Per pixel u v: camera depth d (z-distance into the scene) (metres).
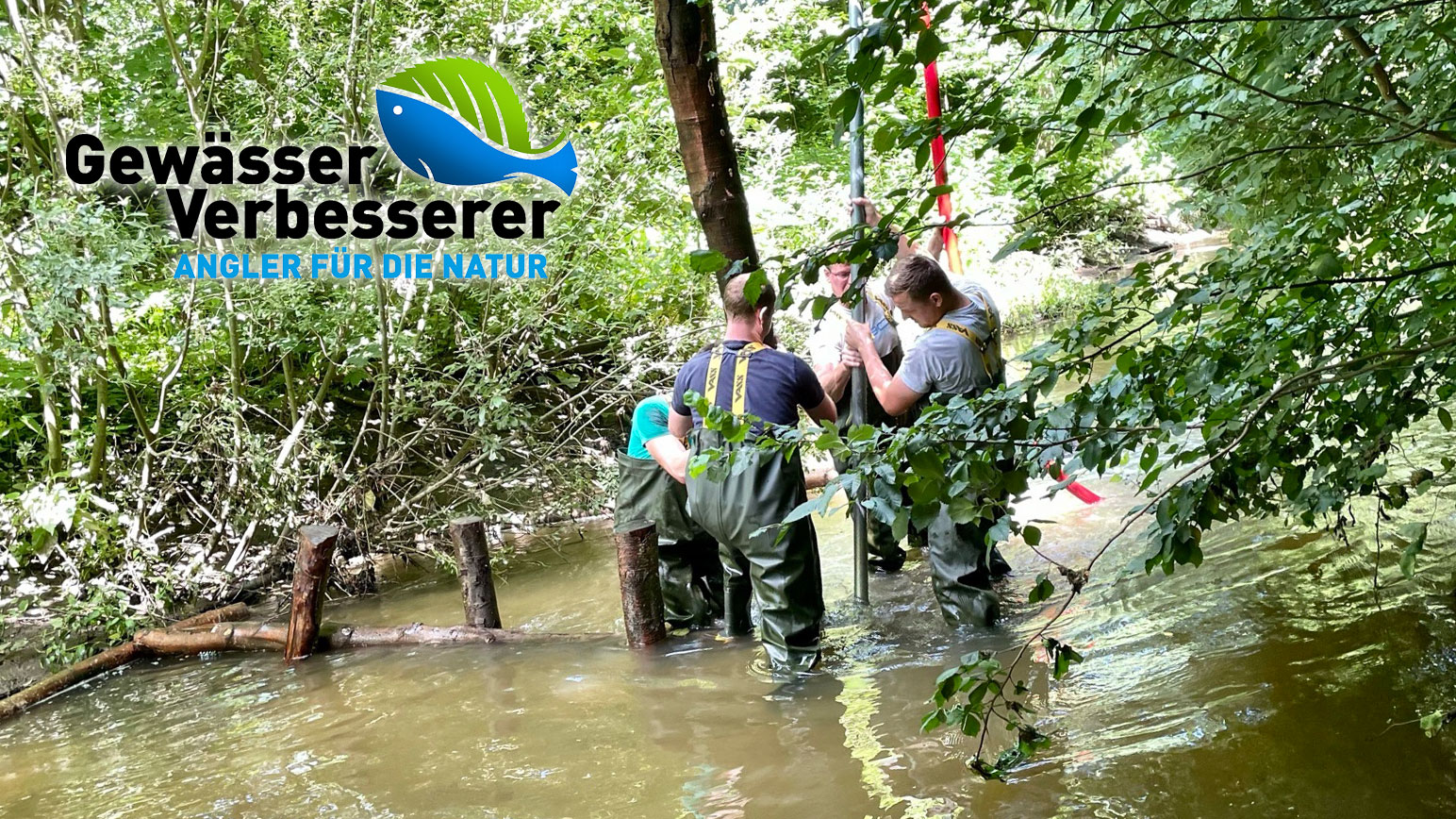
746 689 4.40
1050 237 2.45
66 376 6.71
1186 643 4.05
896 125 2.17
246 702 5.04
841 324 5.61
